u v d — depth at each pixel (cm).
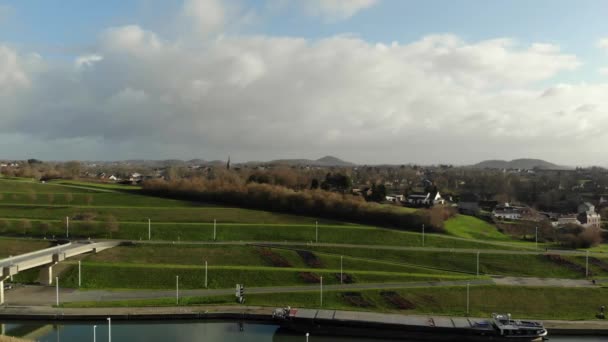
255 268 13625
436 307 11594
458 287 12625
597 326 10400
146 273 13075
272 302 11500
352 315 10494
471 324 10138
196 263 14525
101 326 10294
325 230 18562
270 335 10138
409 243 17675
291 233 18200
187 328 10362
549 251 17050
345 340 10112
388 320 10231
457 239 18400
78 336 9806
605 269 15188
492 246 17738
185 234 17738
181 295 11819
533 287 12769
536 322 10219
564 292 12531
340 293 12062
